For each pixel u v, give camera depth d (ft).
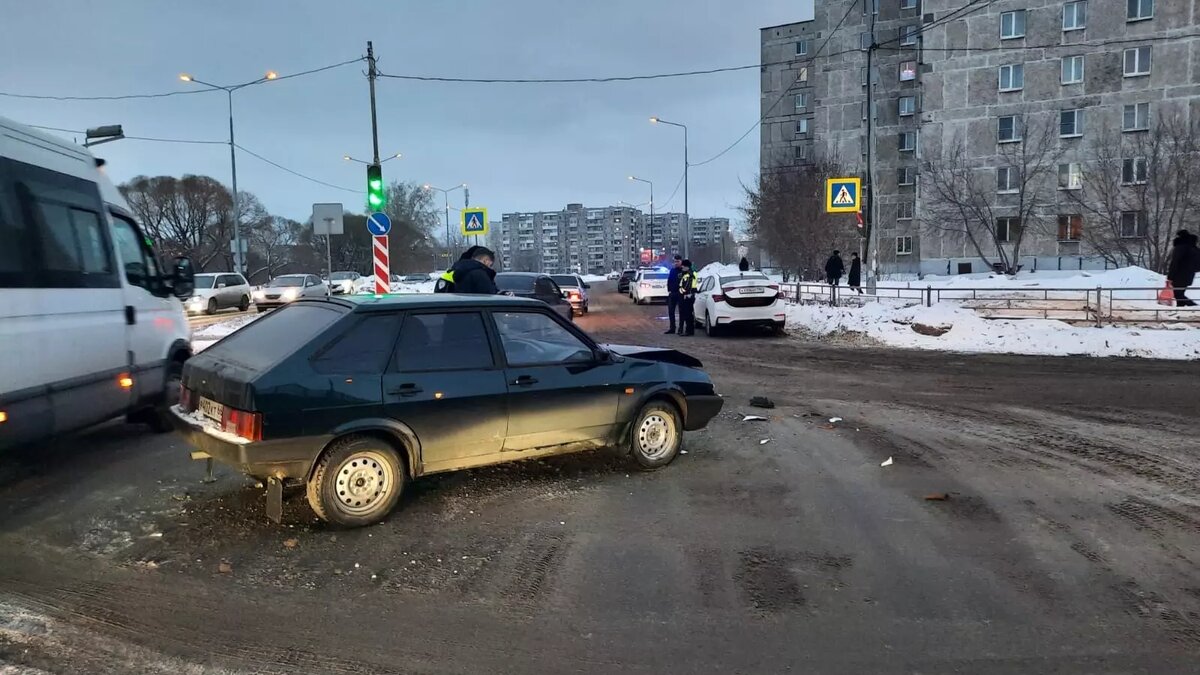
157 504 16.71
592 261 455.63
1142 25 112.06
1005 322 51.88
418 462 16.14
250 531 15.15
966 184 117.70
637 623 11.53
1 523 15.51
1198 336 45.52
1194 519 16.10
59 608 11.80
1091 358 43.50
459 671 10.18
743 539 14.99
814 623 11.53
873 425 25.52
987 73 123.13
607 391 18.80
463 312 17.08
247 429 14.19
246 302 96.84
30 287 16.61
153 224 194.29
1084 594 12.53
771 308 55.01
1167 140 100.58
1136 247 104.58
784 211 128.98
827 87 170.19
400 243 248.73
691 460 20.86
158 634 11.04
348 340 15.44
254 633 11.12
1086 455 21.43
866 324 54.95
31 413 16.42
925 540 14.94
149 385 21.81
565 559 13.97
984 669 10.21
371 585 12.81
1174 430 24.63
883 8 164.14
